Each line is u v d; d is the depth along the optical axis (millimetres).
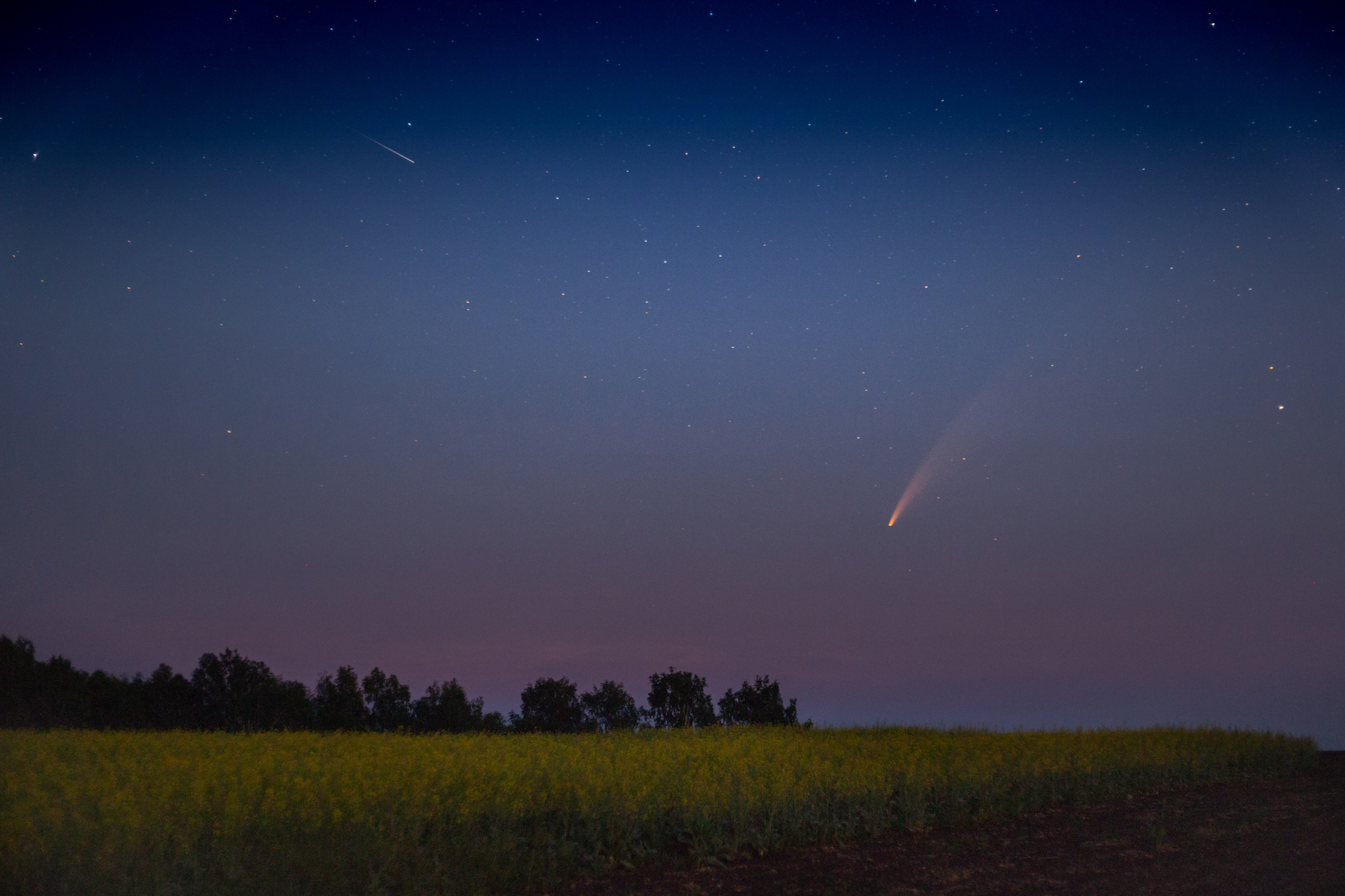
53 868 6363
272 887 6570
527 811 9008
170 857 6867
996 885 8086
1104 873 8445
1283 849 9297
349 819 7715
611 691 25156
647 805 9125
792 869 8461
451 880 7320
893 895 7809
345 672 23297
